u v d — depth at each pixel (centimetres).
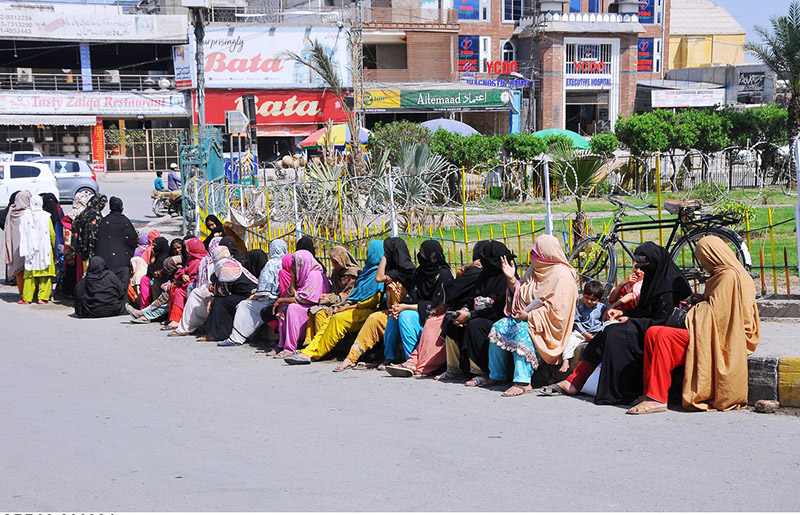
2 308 1196
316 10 4047
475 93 4122
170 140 4338
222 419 623
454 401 656
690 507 427
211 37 3756
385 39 4200
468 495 453
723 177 1630
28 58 4694
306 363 820
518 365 673
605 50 4722
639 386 631
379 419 609
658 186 906
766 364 600
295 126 3866
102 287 1105
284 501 453
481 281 725
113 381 759
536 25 4522
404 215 1223
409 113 4141
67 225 1309
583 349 677
